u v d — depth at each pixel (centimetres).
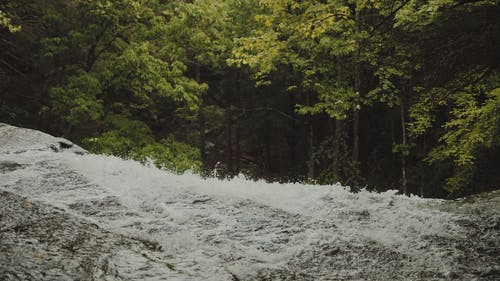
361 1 918
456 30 667
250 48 978
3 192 430
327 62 1561
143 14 1647
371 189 2178
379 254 454
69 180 633
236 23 1856
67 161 725
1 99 1636
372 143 2503
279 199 629
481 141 1256
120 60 1494
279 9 933
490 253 477
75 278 295
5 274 271
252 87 2453
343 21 945
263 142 2744
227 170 2362
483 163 1678
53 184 615
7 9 1606
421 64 718
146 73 1517
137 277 324
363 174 2361
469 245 493
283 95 2488
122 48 1609
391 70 995
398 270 425
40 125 1725
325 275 407
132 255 367
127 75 1585
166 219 521
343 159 1731
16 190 586
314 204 611
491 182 1703
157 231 475
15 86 1714
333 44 1393
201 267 376
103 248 363
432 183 1944
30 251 318
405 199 658
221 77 2573
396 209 599
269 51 950
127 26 1666
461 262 452
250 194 633
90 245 361
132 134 1555
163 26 1658
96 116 1423
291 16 934
